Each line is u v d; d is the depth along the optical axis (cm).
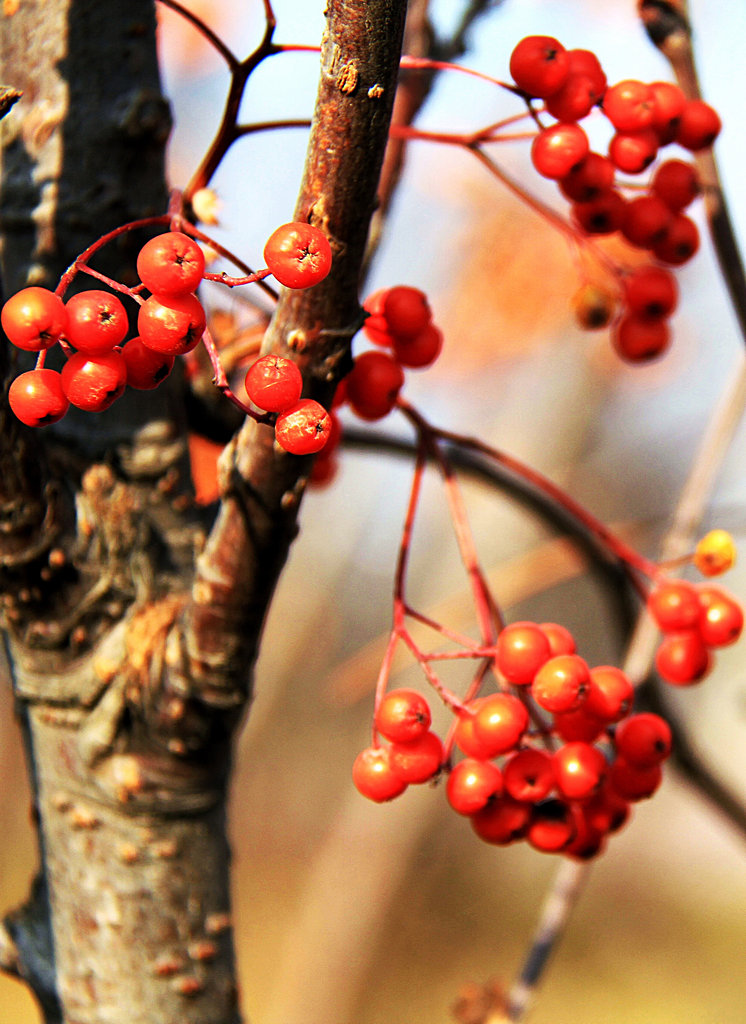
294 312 62
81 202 65
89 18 65
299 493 63
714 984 321
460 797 64
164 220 62
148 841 66
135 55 66
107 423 65
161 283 60
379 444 73
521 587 75
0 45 66
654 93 66
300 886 285
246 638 65
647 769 65
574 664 64
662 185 67
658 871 393
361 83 61
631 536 75
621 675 65
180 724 65
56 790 66
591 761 65
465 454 74
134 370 62
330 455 69
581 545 75
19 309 60
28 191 65
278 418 62
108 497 65
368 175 61
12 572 65
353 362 63
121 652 65
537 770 64
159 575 66
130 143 65
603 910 353
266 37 63
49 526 65
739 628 67
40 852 67
